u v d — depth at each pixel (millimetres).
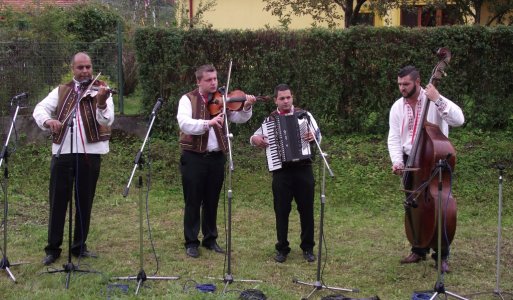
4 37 9898
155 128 9648
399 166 5145
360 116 9625
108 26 15641
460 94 9531
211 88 5520
